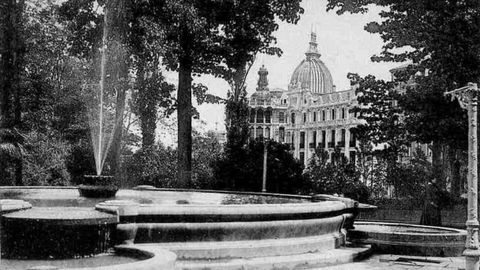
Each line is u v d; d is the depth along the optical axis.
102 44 25.66
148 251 8.59
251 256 10.34
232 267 9.62
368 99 30.80
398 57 30.23
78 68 30.67
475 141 11.45
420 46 28.58
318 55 116.75
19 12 25.97
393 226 18.84
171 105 28.41
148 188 19.69
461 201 32.53
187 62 26.92
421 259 13.96
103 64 25.41
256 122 97.56
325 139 88.06
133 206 9.55
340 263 11.77
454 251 14.70
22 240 8.77
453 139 25.77
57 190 16.95
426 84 26.77
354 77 31.16
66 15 26.14
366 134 31.33
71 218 8.78
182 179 26.75
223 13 26.91
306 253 11.30
